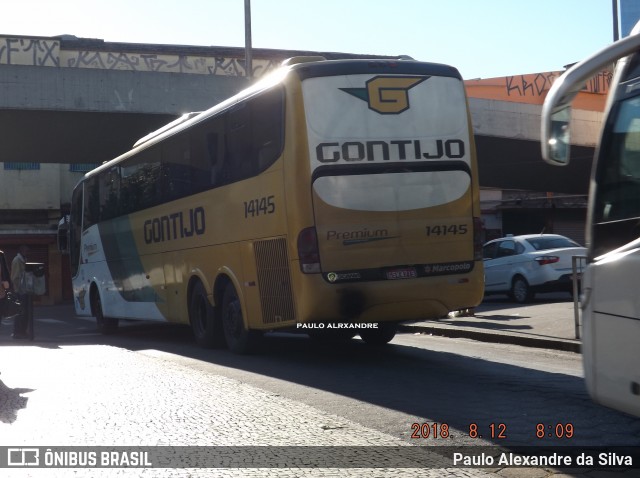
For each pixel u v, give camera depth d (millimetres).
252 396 9109
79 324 26172
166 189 15719
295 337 16500
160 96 26328
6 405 8773
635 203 5828
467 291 11492
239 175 12578
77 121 26875
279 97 11375
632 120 5965
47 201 43938
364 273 11039
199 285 14445
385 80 11375
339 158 11078
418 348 13531
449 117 11586
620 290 5676
